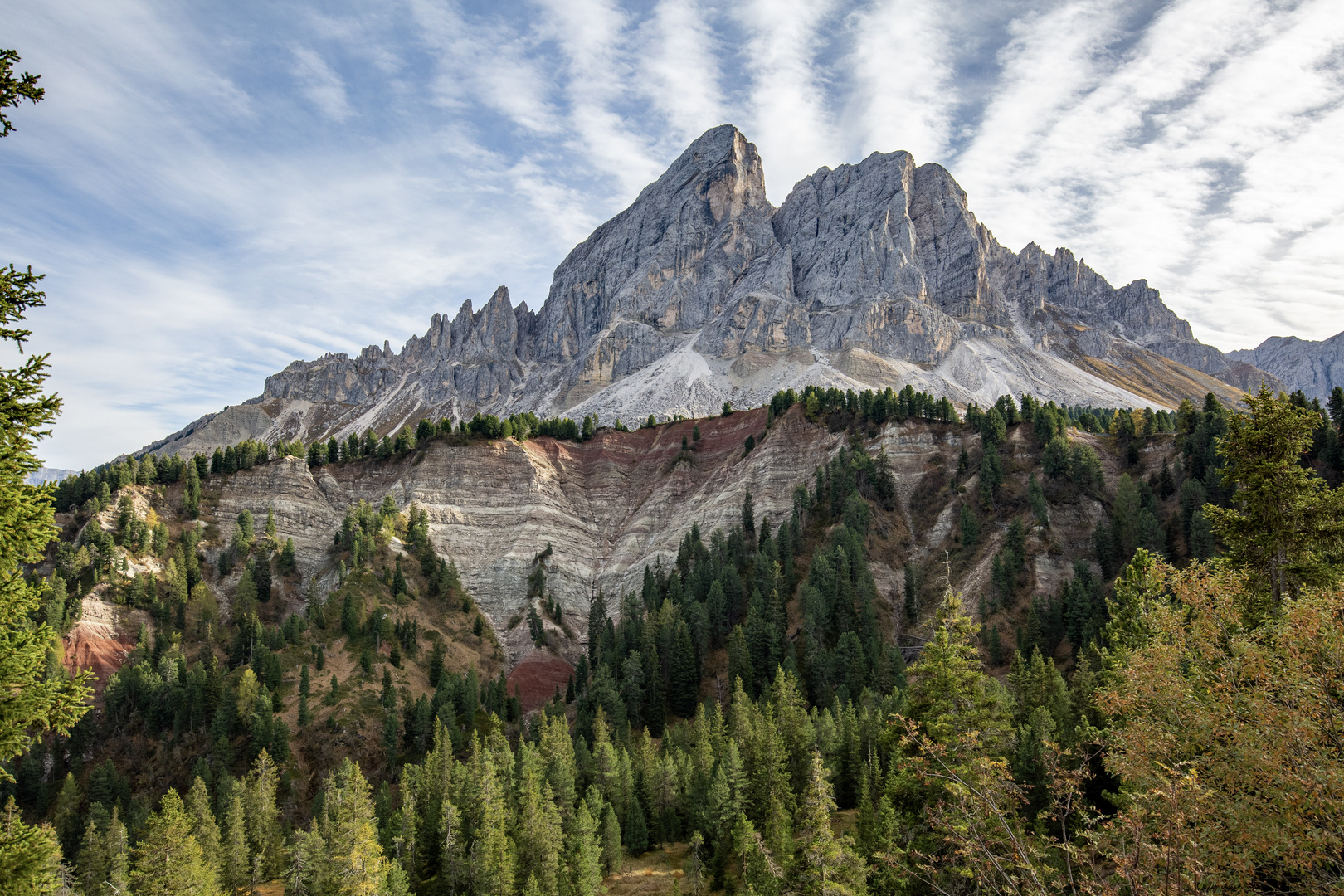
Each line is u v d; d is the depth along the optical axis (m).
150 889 67.88
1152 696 25.42
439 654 140.62
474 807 80.88
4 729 20.17
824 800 42.25
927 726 42.44
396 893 69.06
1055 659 108.56
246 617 144.50
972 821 21.42
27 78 20.39
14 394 20.16
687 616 133.25
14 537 20.42
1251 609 37.31
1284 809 20.00
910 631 127.88
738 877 70.69
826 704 109.69
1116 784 49.47
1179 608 31.50
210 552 175.62
